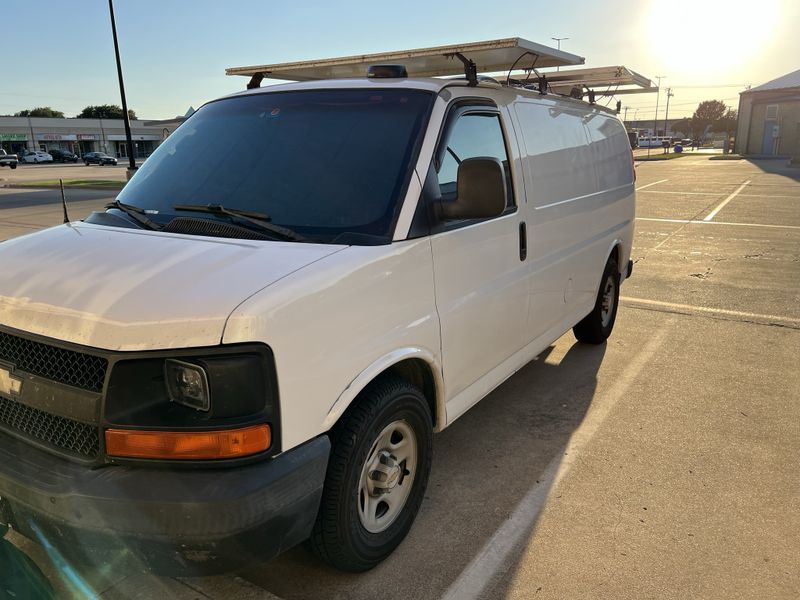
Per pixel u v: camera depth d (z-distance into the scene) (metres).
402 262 2.75
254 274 2.32
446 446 4.05
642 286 8.25
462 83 3.46
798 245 10.97
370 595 2.72
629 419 4.42
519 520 3.25
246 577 2.81
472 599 2.70
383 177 2.91
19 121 77.94
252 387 2.12
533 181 4.00
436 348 3.04
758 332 6.30
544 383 5.09
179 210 3.05
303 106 3.38
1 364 2.38
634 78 5.30
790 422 4.34
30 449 2.30
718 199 18.62
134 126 88.75
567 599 2.69
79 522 2.08
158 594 2.70
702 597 2.70
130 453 2.11
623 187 6.00
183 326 2.09
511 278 3.74
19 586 2.27
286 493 2.19
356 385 2.51
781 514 3.28
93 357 2.14
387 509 2.94
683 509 3.34
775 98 51.47
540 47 3.87
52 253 2.66
